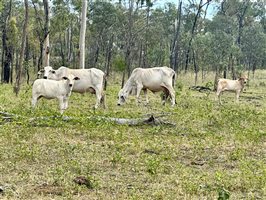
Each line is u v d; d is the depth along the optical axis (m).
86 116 15.64
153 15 56.16
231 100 29.41
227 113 18.47
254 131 14.72
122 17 51.25
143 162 10.52
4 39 41.09
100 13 50.84
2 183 8.62
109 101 23.42
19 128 13.70
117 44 60.16
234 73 49.75
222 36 48.41
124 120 15.36
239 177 9.48
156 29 55.00
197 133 14.34
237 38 59.53
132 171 9.83
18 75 24.44
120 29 54.16
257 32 60.41
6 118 14.78
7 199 7.74
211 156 11.58
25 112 15.87
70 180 8.84
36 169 9.69
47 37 26.86
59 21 38.22
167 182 9.11
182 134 14.26
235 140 13.63
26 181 8.81
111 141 12.84
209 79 54.12
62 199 7.87
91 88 19.91
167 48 54.09
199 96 29.80
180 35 57.34
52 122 14.39
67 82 17.36
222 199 7.60
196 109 20.12
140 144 12.36
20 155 10.54
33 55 50.88
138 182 9.07
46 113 15.59
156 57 53.19
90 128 14.02
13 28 40.50
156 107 21.25
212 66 53.59
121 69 33.19
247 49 60.22
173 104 21.91
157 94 29.72
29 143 12.03
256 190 8.82
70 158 10.68
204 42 49.19
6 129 13.29
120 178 9.30
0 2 34.56
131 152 11.59
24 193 8.09
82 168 9.79
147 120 15.46
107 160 10.61
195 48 49.94
